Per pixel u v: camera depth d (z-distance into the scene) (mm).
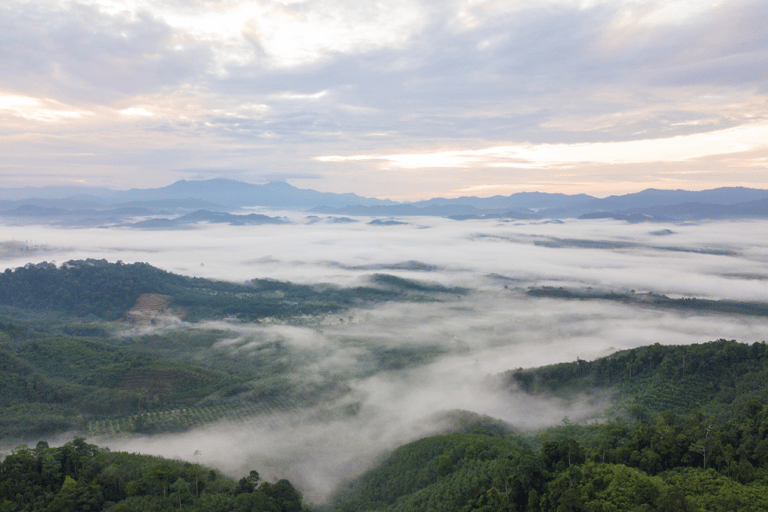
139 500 96375
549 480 92625
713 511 75562
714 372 162000
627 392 172125
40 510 91750
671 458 98438
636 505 76625
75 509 93438
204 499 98250
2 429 160750
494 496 93938
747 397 135875
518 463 98875
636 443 105062
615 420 148375
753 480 87062
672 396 156750
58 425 167750
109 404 189500
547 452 100812
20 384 191875
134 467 115312
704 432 101062
